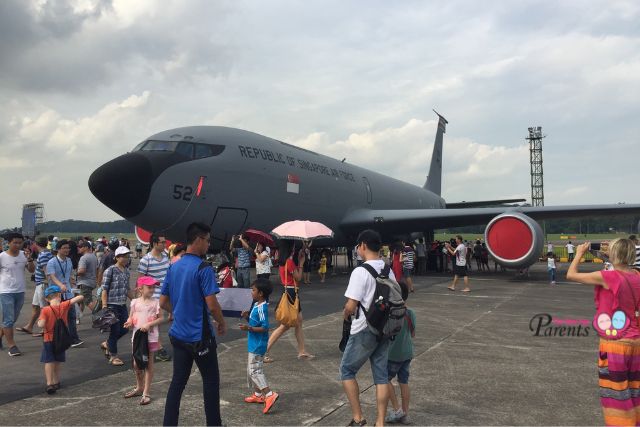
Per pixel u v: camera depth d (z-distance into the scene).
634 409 3.18
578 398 4.34
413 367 5.36
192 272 3.42
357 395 3.67
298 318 5.70
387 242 21.81
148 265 6.45
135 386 4.80
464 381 4.85
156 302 4.43
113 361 5.62
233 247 11.54
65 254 6.59
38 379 5.06
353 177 18.64
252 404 4.26
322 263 15.45
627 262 3.29
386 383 3.60
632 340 3.16
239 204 12.35
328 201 16.27
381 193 20.94
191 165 11.30
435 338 6.85
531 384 4.74
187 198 11.12
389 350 3.77
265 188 13.16
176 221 11.12
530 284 14.82
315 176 15.66
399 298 3.54
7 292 6.16
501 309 9.54
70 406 4.20
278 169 13.77
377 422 3.59
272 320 8.52
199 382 4.93
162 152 11.19
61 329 4.56
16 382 4.95
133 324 4.36
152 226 11.00
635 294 3.20
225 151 12.23
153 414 4.01
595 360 5.64
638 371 3.20
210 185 11.60
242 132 13.42
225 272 7.26
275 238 13.87
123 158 10.59
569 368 5.30
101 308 5.87
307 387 4.73
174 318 3.42
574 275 3.39
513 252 14.09
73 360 5.88
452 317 8.61
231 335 7.28
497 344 6.48
